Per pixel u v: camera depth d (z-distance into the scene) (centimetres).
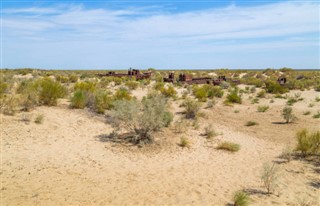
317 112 1983
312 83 3947
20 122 1242
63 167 862
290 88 3512
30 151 967
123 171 875
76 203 642
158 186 775
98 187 743
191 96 2716
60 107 1662
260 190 779
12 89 2273
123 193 716
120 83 3616
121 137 1230
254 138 1387
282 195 754
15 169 808
